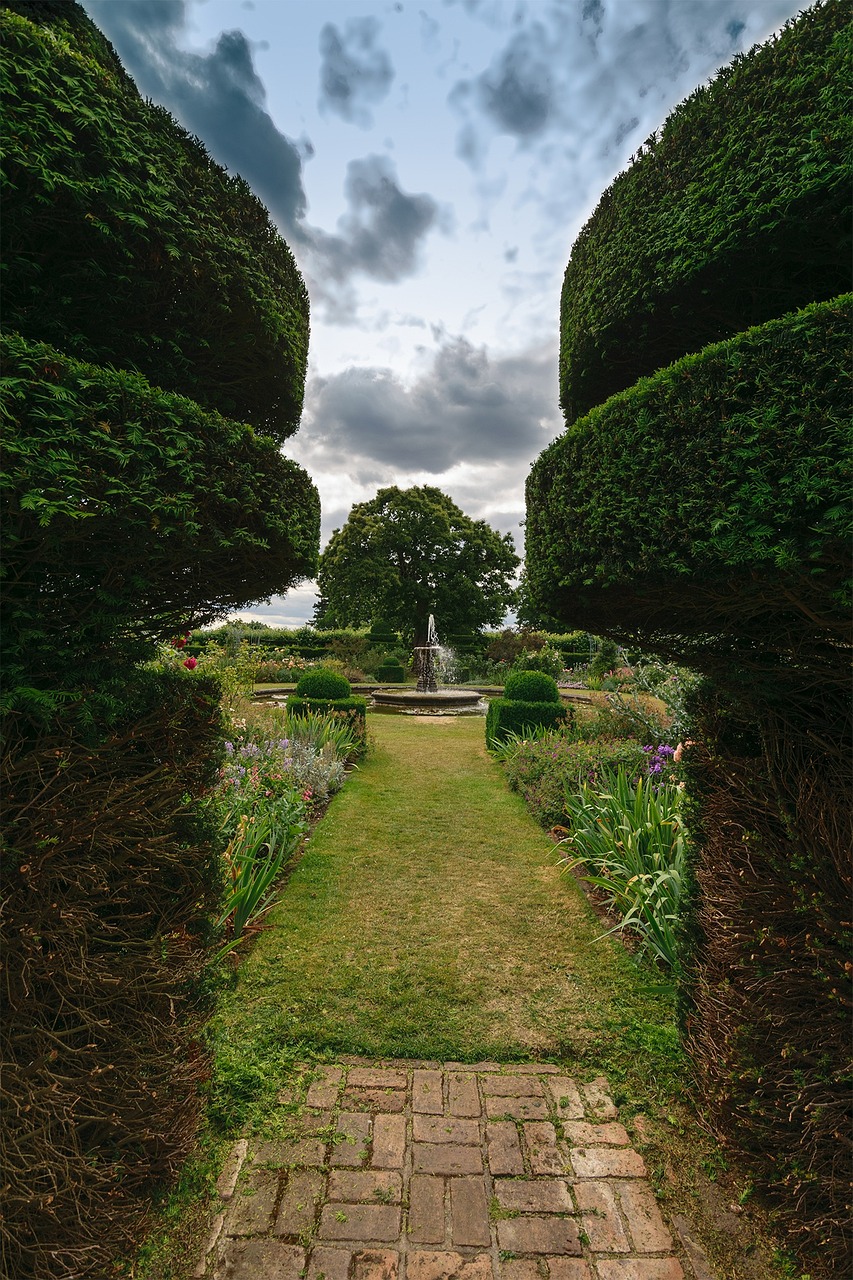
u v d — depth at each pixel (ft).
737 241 4.64
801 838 4.47
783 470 3.40
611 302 5.89
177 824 5.06
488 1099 5.81
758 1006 4.73
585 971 8.21
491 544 76.28
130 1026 4.40
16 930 3.43
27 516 3.15
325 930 9.39
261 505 4.79
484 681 62.03
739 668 4.91
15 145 3.25
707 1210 4.59
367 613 75.92
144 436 3.63
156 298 4.54
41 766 3.59
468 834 14.43
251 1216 4.49
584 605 5.50
